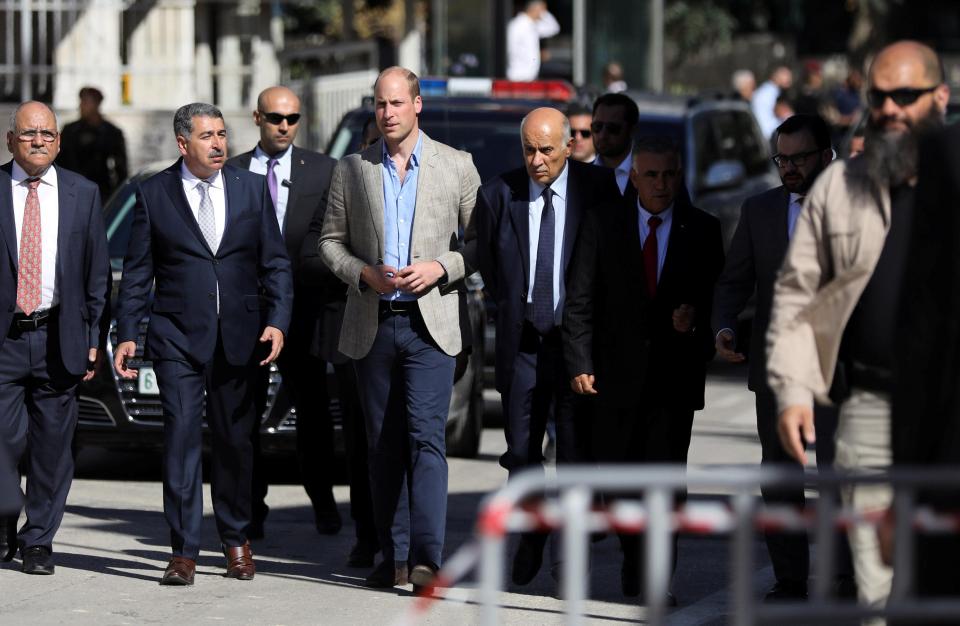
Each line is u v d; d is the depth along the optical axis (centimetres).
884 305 1167
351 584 1736
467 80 2842
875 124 1164
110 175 3444
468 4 4247
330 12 7469
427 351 1672
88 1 3962
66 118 3906
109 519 2086
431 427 1666
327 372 2144
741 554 961
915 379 1042
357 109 2755
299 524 2086
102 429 2267
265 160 1995
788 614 961
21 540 1781
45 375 1772
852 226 1166
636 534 1647
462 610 1609
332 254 1697
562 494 1060
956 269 1020
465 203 1716
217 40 4347
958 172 1019
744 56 9419
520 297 1683
